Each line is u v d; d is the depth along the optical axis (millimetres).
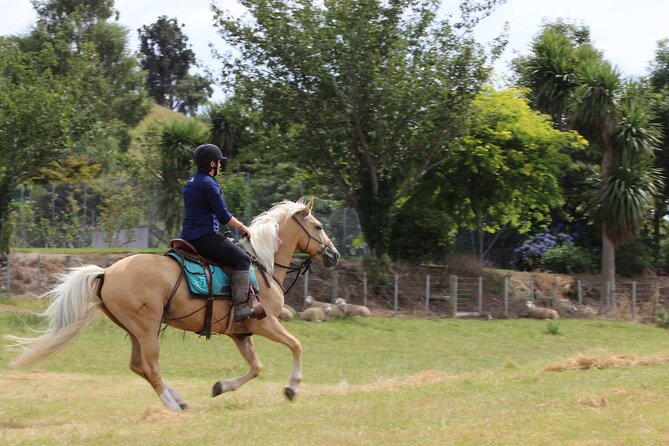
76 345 16062
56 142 23484
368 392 9305
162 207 31562
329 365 15602
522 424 6773
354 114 23453
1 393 10820
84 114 24328
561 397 7930
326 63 23469
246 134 25766
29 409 9461
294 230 9961
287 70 23500
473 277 26078
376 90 23375
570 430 6512
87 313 8430
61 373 13336
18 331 17109
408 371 15195
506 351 18438
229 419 7512
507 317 24062
